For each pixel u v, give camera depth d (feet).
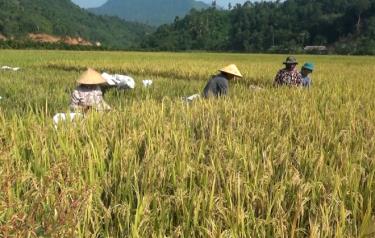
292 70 40.91
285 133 20.10
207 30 510.17
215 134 18.94
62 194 11.63
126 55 177.58
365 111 27.17
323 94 34.71
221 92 32.94
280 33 453.17
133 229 10.88
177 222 12.32
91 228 11.76
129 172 14.06
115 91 42.24
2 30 406.21
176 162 15.10
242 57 198.18
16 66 89.92
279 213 11.85
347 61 161.99
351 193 13.46
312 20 447.01
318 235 10.94
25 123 20.01
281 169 15.33
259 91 35.55
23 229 10.09
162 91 44.45
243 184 13.34
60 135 17.39
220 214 11.80
